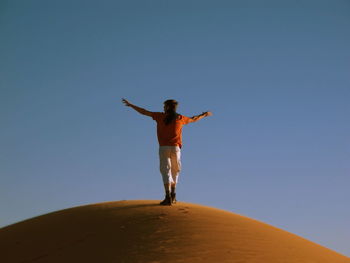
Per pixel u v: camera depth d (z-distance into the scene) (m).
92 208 12.65
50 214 13.05
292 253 9.91
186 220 10.95
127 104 12.65
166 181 12.26
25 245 10.75
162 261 8.88
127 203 13.04
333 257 10.63
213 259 8.97
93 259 9.33
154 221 10.86
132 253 9.33
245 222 11.62
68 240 10.48
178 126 12.38
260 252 9.54
